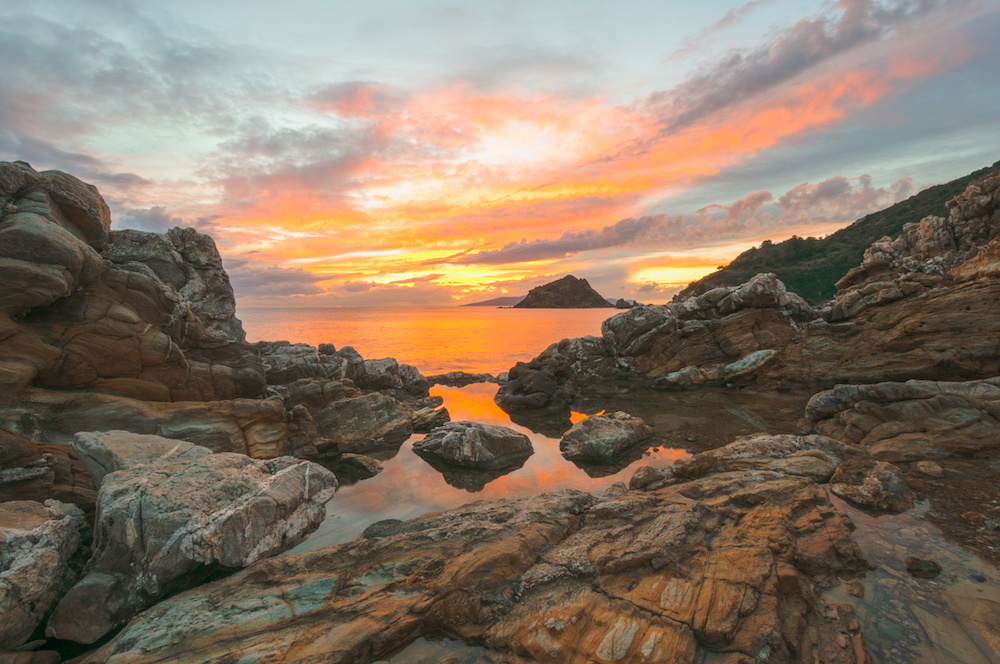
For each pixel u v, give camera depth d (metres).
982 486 11.12
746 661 6.12
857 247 97.44
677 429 19.14
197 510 9.32
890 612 7.08
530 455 17.06
